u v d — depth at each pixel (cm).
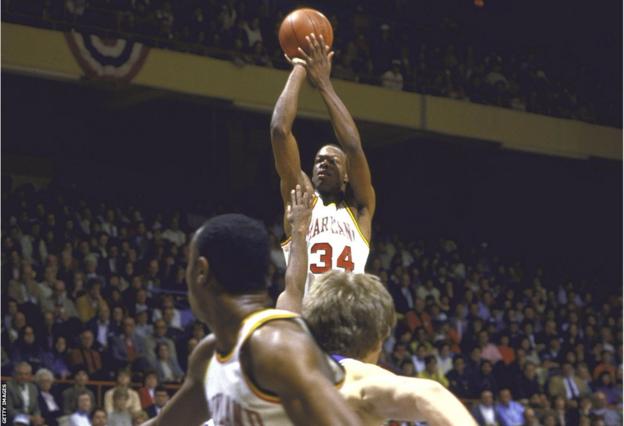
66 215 2320
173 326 2036
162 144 2894
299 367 346
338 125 702
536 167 3297
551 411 2203
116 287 2056
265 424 353
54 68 2345
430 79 2912
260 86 2617
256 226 370
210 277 364
